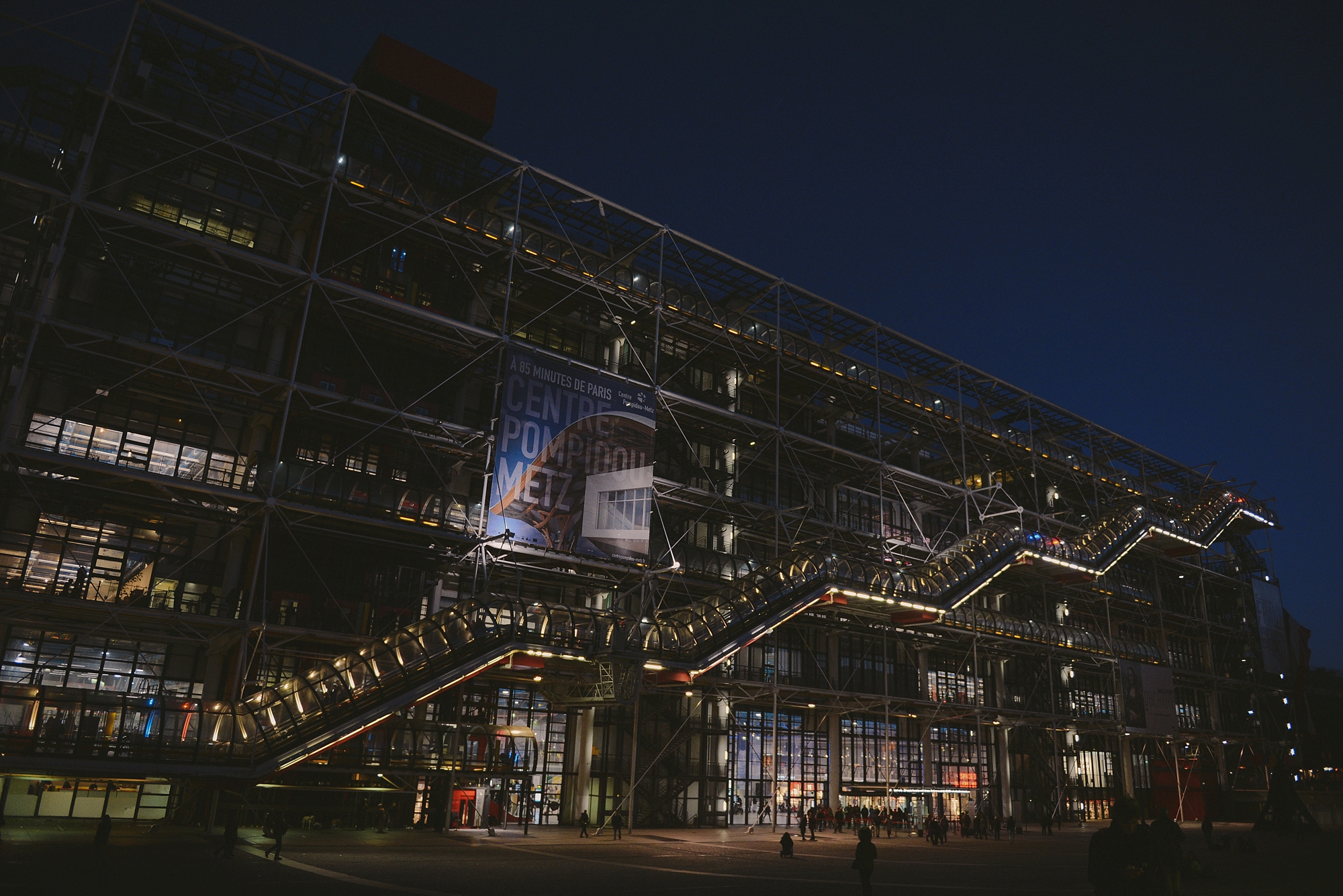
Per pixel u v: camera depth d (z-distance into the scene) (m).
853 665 45.75
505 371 32.66
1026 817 51.38
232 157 30.77
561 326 40.53
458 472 34.81
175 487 26.39
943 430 50.19
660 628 30.72
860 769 44.66
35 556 26.72
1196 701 63.91
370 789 27.66
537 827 34.12
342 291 30.02
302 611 29.11
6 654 25.94
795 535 43.25
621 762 37.22
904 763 46.66
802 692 40.31
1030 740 53.25
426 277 35.91
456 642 26.41
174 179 30.11
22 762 20.12
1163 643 60.81
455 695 32.12
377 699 24.69
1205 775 59.38
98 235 26.86
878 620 40.38
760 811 40.50
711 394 44.16
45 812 25.89
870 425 51.16
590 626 29.08
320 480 29.05
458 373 32.03
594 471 34.03
